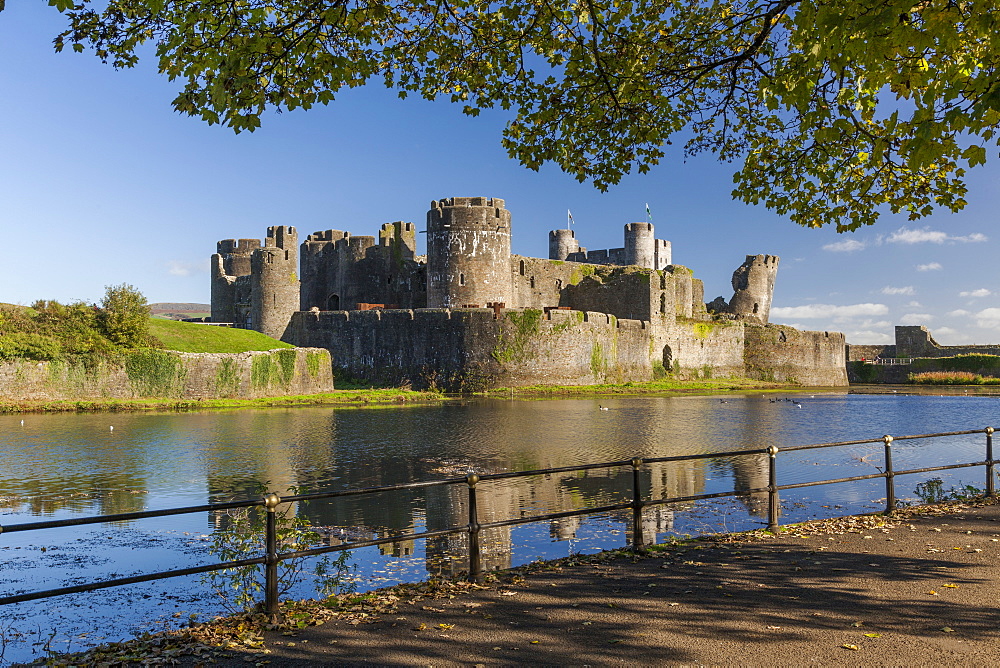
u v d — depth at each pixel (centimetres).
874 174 1071
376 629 754
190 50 846
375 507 1834
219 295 8975
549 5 1033
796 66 881
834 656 644
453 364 6519
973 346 10412
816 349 9119
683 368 8219
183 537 1549
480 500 1914
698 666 630
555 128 1134
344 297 8362
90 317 4784
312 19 892
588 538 1515
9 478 2233
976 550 1013
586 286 8331
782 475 2280
